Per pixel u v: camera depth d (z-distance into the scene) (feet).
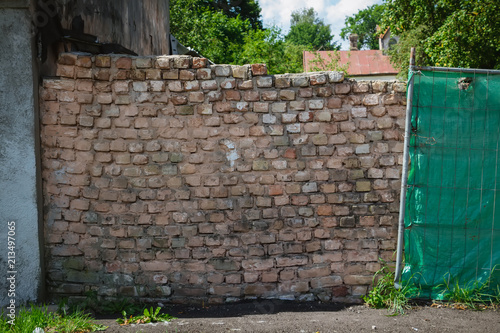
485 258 13.71
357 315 12.91
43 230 13.93
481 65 37.93
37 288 13.43
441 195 13.76
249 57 70.69
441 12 39.93
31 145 13.24
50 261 14.05
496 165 13.65
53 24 13.75
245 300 14.24
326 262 14.23
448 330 11.52
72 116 13.94
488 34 34.83
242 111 14.14
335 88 14.15
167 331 11.50
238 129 14.14
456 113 13.76
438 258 13.84
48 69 13.83
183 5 65.41
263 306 13.84
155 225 14.17
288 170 14.17
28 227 13.32
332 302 14.20
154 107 14.08
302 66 84.43
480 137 13.71
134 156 14.12
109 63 14.02
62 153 13.98
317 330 11.55
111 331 11.53
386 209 14.16
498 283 13.69
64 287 14.10
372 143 14.16
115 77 14.03
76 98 13.96
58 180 13.99
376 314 13.01
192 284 14.19
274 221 14.16
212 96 14.10
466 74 13.67
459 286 13.87
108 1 18.21
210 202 14.14
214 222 14.16
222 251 14.16
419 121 13.83
